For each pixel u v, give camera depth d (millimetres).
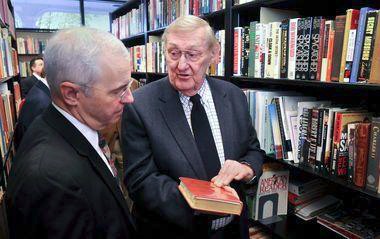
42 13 5555
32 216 573
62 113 702
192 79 1080
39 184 574
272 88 1767
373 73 992
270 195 1547
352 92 1431
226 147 1150
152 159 1077
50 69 651
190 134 1084
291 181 1604
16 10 5355
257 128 1507
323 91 1575
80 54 628
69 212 588
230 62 1695
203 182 961
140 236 1129
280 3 1444
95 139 752
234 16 1661
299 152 1345
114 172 860
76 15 5824
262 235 1595
